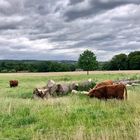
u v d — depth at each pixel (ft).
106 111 49.06
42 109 51.67
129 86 103.45
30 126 41.47
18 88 120.98
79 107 52.24
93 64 313.53
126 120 41.83
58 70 490.08
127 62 487.61
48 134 36.40
